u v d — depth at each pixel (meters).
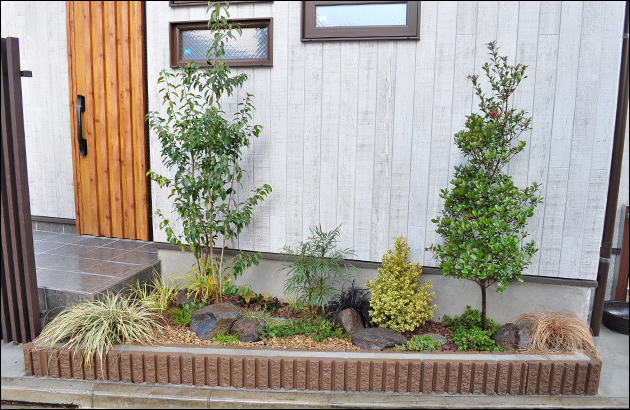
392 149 3.50
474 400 2.76
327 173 3.64
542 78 3.22
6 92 3.06
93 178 5.09
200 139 3.26
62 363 2.94
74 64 4.99
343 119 3.56
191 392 2.81
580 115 3.21
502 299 3.48
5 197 3.15
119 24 4.81
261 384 2.87
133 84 4.84
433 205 3.49
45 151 5.30
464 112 3.36
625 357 3.33
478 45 3.28
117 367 2.91
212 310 3.26
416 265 3.46
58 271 3.85
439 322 3.51
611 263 4.26
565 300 3.40
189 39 3.86
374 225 3.61
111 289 3.49
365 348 3.03
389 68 3.43
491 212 2.94
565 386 2.81
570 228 3.33
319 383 2.86
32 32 5.12
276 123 3.69
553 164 3.29
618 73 3.14
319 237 3.67
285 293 3.79
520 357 2.90
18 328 3.30
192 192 3.49
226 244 3.94
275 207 3.79
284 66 3.61
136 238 5.07
